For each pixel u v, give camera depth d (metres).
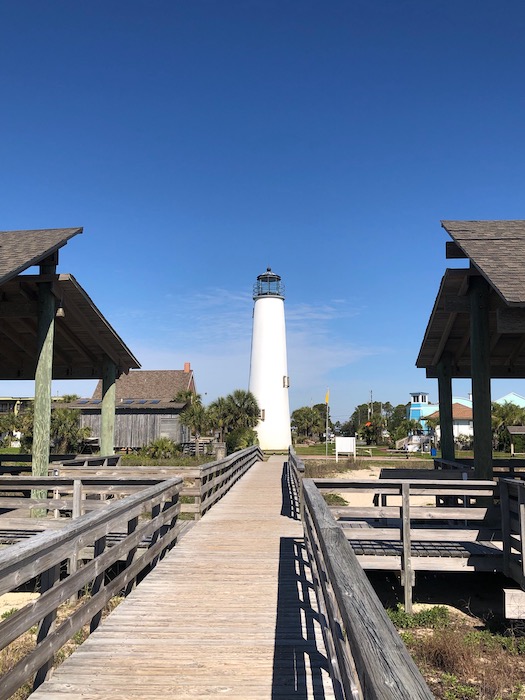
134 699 3.48
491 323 10.47
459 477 8.69
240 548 7.56
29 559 3.09
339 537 3.48
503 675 5.10
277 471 21.59
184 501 13.77
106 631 4.63
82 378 13.38
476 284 8.69
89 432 30.16
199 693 3.57
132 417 35.25
